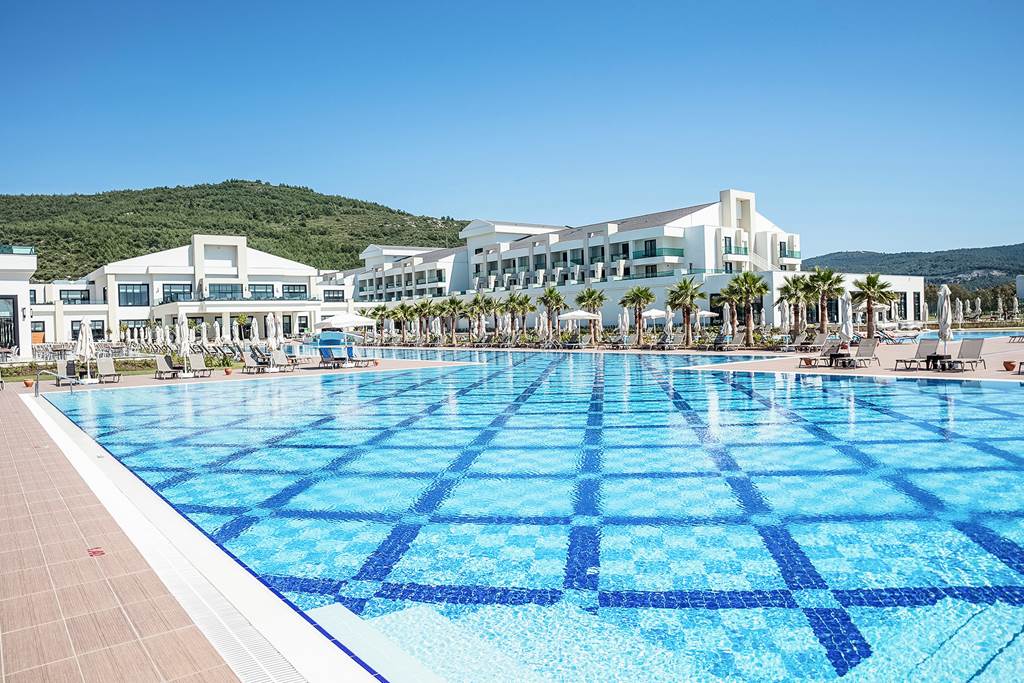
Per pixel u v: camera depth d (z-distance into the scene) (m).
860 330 41.41
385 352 41.41
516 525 6.23
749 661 3.77
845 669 3.65
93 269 90.44
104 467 8.72
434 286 75.44
